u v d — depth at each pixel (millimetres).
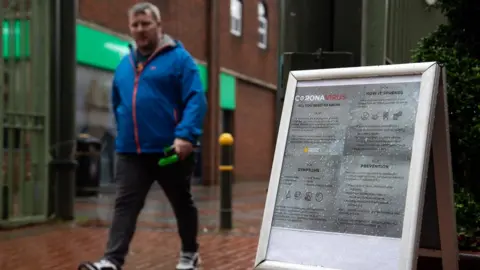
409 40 4484
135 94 4266
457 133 3240
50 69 7531
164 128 4242
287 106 2799
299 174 2684
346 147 2605
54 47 7547
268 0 22406
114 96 4531
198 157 18141
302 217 2617
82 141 12352
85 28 13258
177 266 4613
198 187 17047
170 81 4270
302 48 3664
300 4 3666
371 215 2455
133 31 4301
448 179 2611
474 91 3201
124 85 4344
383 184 2469
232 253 5516
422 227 2779
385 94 2582
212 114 18219
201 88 4289
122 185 4246
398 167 2455
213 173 18094
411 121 2482
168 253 5555
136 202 4254
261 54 21969
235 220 8156
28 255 5453
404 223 2340
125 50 14859
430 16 4230
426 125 2416
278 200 2693
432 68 2482
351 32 3650
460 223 3221
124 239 4180
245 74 20781
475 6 3385
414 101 2502
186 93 4250
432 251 2787
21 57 7258
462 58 3320
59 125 7613
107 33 14102
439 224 2688
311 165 2666
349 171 2566
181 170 4332
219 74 18641
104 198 12031
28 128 7344
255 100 21672
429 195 2725
